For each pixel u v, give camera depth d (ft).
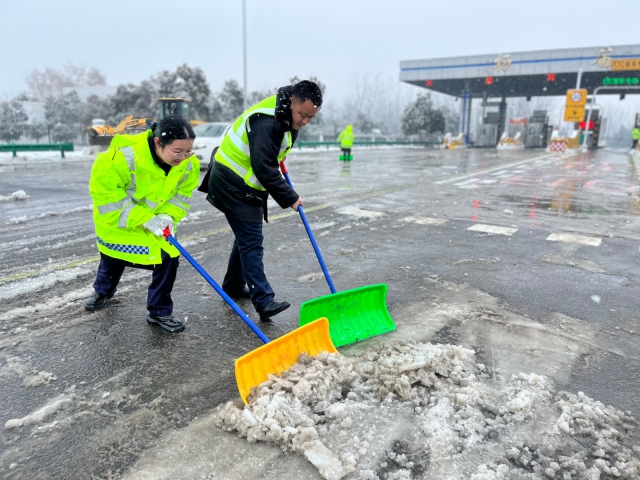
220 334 10.38
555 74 105.60
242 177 10.11
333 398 7.94
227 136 10.40
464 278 14.10
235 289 12.34
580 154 83.66
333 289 10.83
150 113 93.09
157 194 9.50
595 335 10.49
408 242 18.15
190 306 11.87
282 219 22.02
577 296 12.75
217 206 10.67
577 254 16.70
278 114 9.25
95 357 9.34
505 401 7.95
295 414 7.29
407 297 12.59
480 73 108.58
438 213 23.93
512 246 17.69
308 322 9.57
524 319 11.27
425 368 8.52
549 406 7.88
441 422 7.32
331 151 94.84
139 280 13.58
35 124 99.55
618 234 19.69
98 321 10.90
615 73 104.73
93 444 6.91
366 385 8.29
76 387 8.32
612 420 7.50
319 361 8.54
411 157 72.38
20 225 20.47
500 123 134.10
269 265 15.15
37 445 6.88
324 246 17.44
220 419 7.35
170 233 9.52
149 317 10.71
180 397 8.05
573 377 8.78
